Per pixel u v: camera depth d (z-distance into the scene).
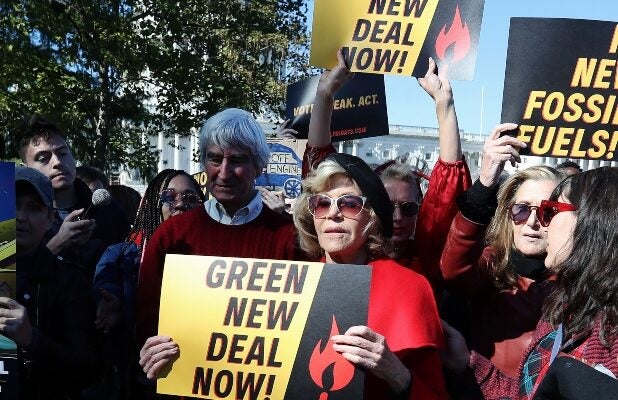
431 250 2.86
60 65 14.57
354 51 3.27
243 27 17.16
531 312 2.83
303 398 2.19
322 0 3.31
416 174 3.42
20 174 2.69
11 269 2.43
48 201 2.75
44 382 2.79
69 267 2.92
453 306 3.34
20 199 2.69
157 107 16.78
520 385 2.28
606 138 3.02
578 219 1.85
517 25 3.05
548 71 3.03
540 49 3.03
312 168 3.40
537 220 2.83
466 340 3.29
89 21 14.84
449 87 3.00
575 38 3.02
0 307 2.41
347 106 5.47
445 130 2.91
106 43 15.01
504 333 2.85
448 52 3.13
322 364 2.19
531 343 2.33
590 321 1.73
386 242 2.52
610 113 3.01
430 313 2.31
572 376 1.55
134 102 17.08
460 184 2.82
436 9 3.18
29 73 13.80
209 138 3.11
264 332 2.27
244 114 3.18
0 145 9.36
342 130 5.48
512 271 2.91
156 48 15.69
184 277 2.38
